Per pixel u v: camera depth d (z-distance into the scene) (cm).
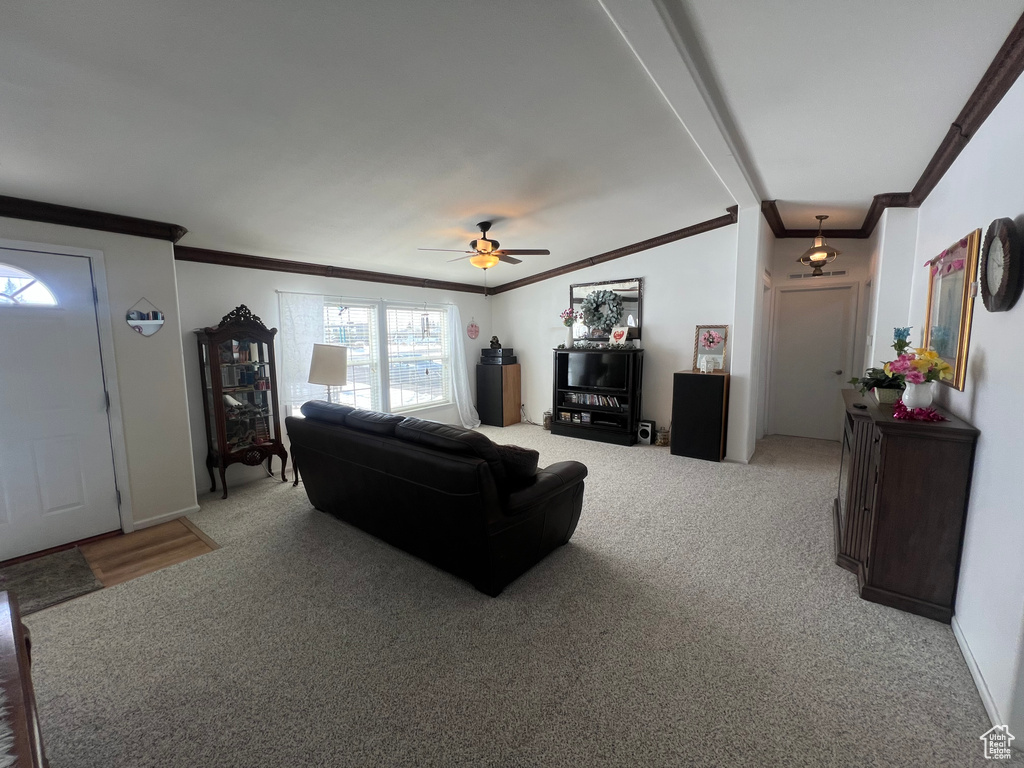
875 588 214
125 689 168
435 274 585
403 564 258
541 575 243
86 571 255
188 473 334
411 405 595
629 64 197
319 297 473
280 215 324
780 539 282
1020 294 152
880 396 249
